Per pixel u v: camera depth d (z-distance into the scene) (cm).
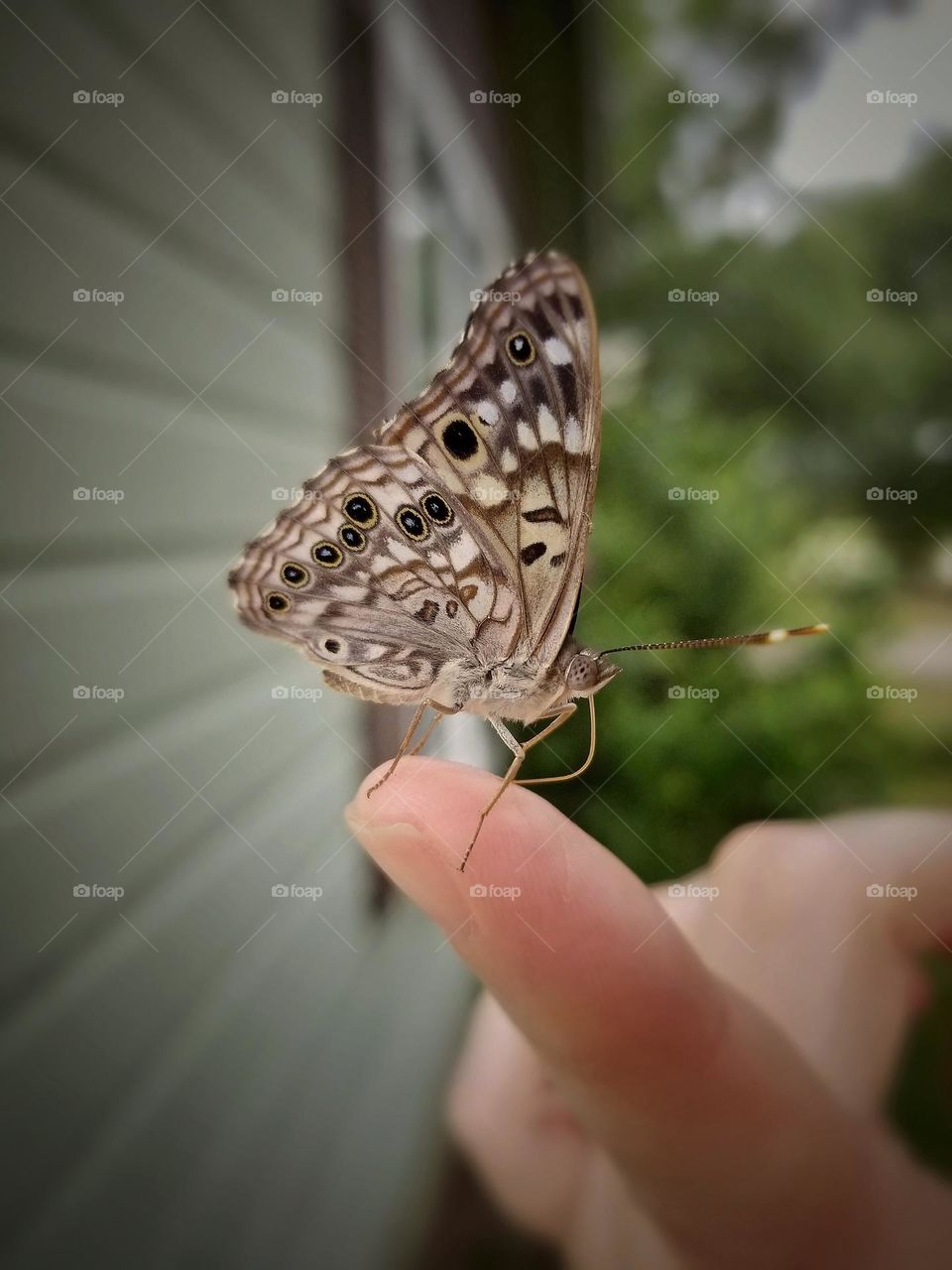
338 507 6
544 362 6
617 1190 5
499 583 6
